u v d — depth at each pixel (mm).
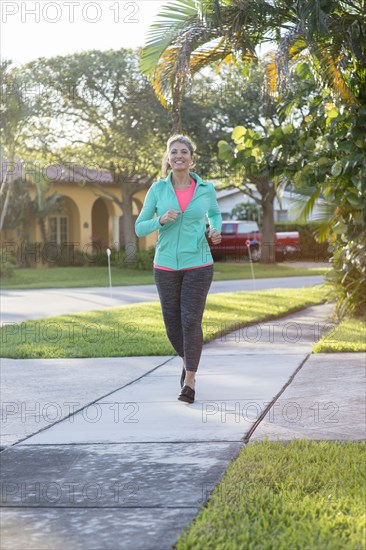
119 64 30203
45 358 8750
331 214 11883
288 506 3510
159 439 4961
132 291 22297
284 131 10508
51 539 3342
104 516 3607
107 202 41250
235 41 8672
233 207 51094
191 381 6090
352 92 9547
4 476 4297
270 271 32719
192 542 3154
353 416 5434
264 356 8414
